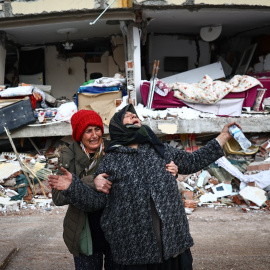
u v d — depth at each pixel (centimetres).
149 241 207
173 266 216
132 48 830
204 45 1183
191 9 816
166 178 215
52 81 1170
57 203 238
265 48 1156
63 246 437
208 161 235
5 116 762
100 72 1159
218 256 396
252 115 771
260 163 691
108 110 782
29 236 477
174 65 1177
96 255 244
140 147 220
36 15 816
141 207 209
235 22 980
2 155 749
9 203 620
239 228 498
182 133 754
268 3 817
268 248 419
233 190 691
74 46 1180
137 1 775
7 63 1160
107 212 219
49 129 780
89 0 793
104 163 221
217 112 776
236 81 778
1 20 838
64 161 246
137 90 828
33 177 691
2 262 384
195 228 502
